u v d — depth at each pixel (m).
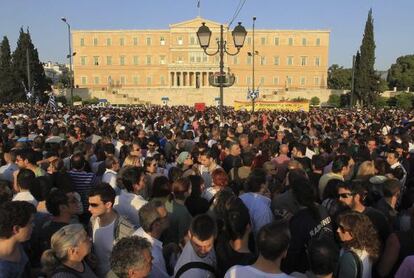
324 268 3.68
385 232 5.19
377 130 16.70
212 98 105.69
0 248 3.95
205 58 111.94
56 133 13.41
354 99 84.44
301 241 5.04
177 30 112.38
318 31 112.44
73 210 5.15
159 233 4.78
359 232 4.36
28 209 4.09
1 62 78.94
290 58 113.56
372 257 4.37
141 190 6.86
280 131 14.60
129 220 5.46
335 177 7.27
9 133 14.08
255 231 5.36
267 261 3.58
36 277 4.48
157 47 114.12
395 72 109.19
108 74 116.50
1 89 75.69
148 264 3.51
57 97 85.69
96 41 116.00
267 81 114.06
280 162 9.40
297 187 5.36
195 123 20.00
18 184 6.26
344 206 5.71
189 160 9.13
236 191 7.52
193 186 6.50
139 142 11.16
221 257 4.34
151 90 106.50
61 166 8.12
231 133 13.08
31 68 78.56
